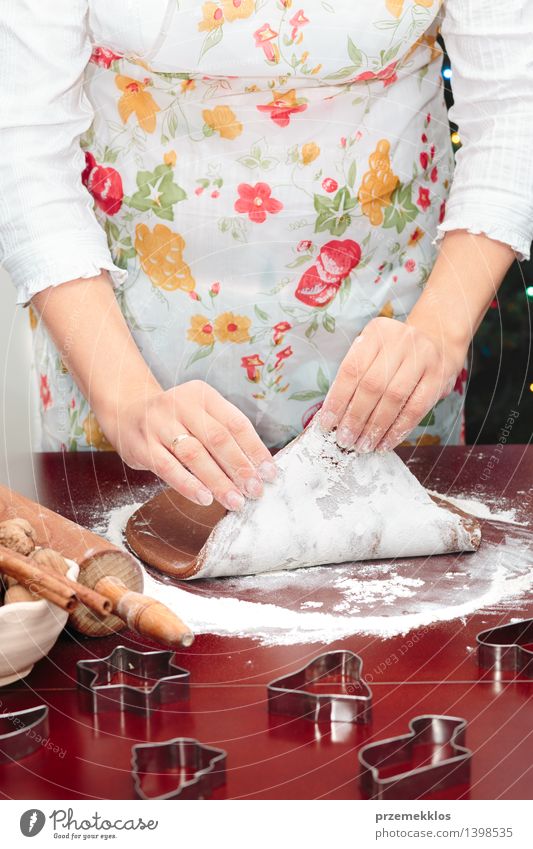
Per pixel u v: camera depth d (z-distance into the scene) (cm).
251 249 116
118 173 113
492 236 101
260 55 103
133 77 107
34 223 94
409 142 117
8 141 96
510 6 102
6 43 96
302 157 112
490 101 104
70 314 94
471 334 98
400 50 107
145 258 117
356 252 119
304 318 121
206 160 112
